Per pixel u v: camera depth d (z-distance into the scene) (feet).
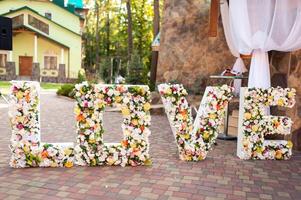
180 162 16.06
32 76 89.40
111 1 113.91
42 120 27.53
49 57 95.76
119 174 14.08
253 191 12.71
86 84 14.70
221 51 30.45
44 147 14.73
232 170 15.11
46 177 13.46
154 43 42.78
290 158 17.48
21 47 92.99
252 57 19.47
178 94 16.11
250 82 19.31
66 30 96.22
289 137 19.63
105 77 61.46
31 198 11.36
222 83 30.01
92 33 125.29
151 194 12.05
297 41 18.24
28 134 14.52
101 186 12.66
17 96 14.34
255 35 18.54
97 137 14.94
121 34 109.70
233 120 22.85
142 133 15.21
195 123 17.19
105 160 15.07
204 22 31.58
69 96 48.32
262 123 16.81
